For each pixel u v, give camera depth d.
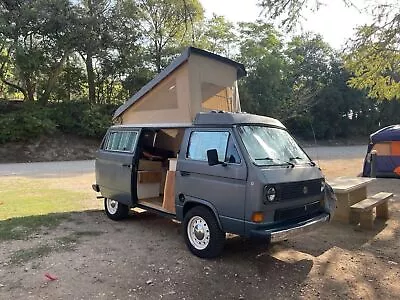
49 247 5.55
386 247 5.89
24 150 23.88
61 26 25.59
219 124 5.18
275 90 37.22
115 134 7.38
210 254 5.05
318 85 42.31
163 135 6.98
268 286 4.36
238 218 4.61
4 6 24.84
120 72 30.39
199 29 33.62
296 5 7.95
